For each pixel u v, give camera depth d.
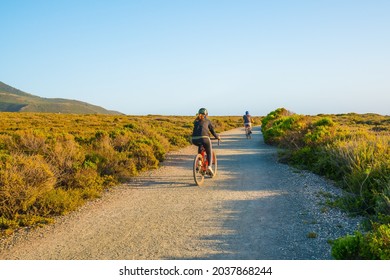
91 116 46.84
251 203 7.01
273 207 6.67
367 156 8.32
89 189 7.86
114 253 4.73
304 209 6.43
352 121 35.66
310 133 12.95
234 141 21.59
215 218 6.12
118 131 15.14
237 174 10.12
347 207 6.26
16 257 4.65
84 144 13.30
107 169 9.61
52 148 10.06
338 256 4.07
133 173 9.96
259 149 16.52
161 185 8.82
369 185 6.92
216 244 4.95
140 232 5.50
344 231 5.25
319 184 8.34
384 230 4.06
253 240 5.06
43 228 5.75
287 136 14.80
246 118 23.83
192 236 5.28
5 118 34.81
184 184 8.91
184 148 17.66
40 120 34.66
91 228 5.72
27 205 6.38
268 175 9.79
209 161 9.05
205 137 8.98
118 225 5.86
